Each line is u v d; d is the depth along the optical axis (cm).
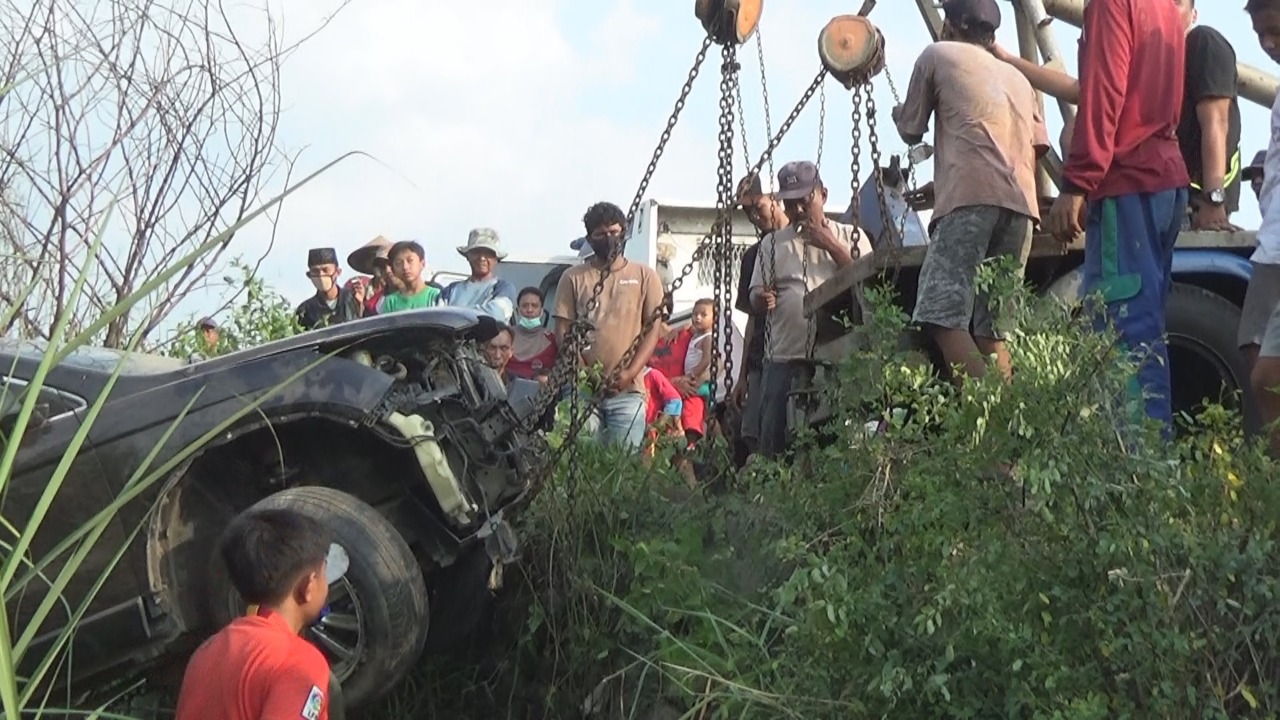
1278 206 580
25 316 584
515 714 592
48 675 548
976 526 474
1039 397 466
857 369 559
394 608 523
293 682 384
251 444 570
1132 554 439
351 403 546
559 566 595
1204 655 430
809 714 463
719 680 482
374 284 1018
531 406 631
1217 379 673
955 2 656
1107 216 597
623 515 604
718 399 893
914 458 517
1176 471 460
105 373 566
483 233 986
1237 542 445
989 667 447
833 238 789
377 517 538
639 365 812
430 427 554
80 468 550
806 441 595
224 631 395
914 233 825
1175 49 607
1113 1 591
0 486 271
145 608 549
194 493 564
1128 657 432
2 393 327
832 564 487
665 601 546
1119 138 598
